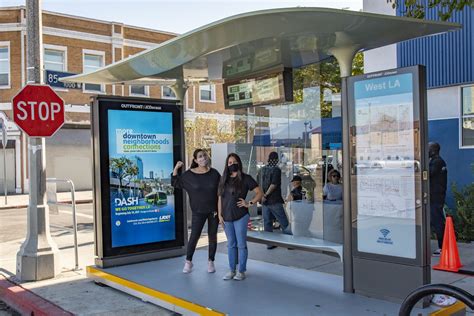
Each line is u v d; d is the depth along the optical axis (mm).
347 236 5641
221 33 5094
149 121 7617
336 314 4957
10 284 7152
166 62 6457
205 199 6805
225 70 7680
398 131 5137
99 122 7141
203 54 6066
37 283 7168
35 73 7426
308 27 5105
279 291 5848
